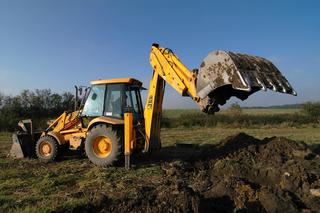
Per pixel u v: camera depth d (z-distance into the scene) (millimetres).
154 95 9719
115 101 9914
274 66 8102
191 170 8797
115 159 9195
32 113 27984
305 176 6738
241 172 7641
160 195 5891
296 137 19266
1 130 24312
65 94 29391
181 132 24391
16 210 5656
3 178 8266
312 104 34750
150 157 11289
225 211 5574
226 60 7277
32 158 11344
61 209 5617
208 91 7531
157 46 9719
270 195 5684
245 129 28516
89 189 7094
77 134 10523
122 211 5480
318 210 5656
